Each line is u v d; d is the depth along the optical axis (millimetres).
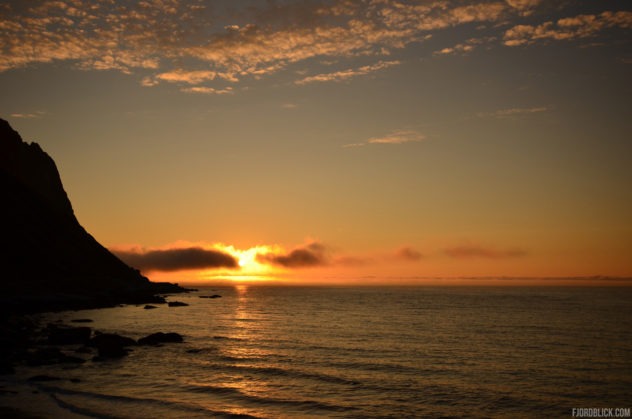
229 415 23500
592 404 26016
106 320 69375
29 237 105500
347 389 29094
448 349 43750
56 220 125812
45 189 142000
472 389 29078
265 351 42250
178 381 30453
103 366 34281
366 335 53844
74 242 125812
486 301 126562
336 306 106625
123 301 101688
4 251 95688
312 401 26328
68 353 38812
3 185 113250
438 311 90312
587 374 32969
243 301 128375
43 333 49594
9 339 40812
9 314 66500
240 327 62281
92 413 23328
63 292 94938
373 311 90625
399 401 26531
